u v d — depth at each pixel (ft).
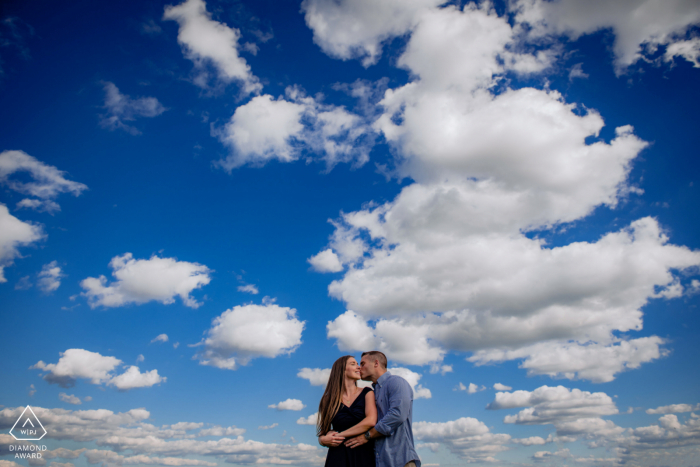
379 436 19.08
